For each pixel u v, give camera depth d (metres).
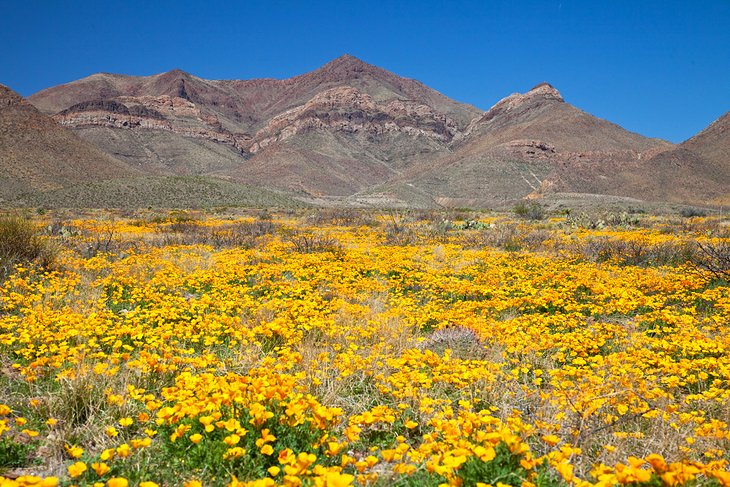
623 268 13.12
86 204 79.62
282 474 3.29
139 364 4.70
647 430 4.04
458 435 3.28
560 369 5.20
